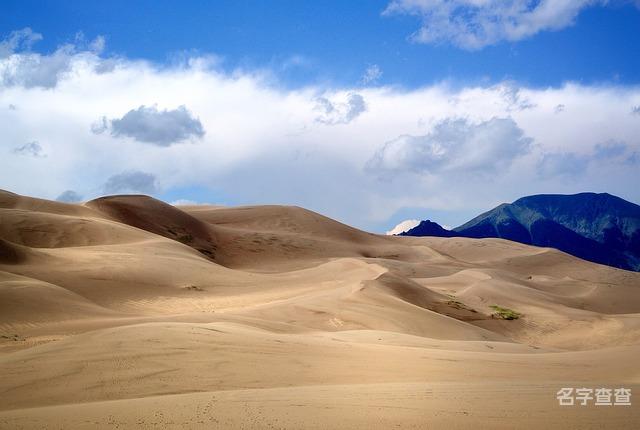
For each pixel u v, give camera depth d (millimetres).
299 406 11070
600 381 16281
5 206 77000
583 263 109062
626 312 65125
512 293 55375
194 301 39406
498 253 113875
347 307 36406
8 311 26438
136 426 9766
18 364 15039
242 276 51469
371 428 9586
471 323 43844
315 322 33219
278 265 84875
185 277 45906
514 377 16562
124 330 18375
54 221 62438
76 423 10023
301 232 108438
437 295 49156
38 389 13398
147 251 53594
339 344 20562
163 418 10234
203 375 14836
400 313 36406
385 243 115125
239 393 12570
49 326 25469
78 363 15141
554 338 43125
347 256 95750
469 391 12680
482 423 9938
